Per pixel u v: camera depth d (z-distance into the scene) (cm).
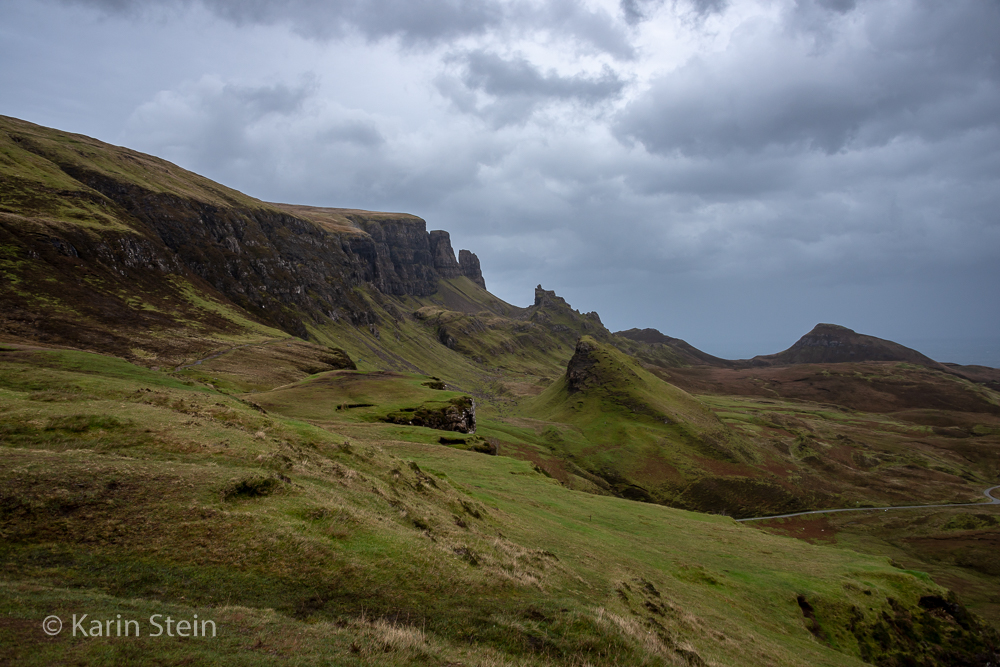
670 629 2805
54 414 2930
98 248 17150
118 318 14650
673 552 5159
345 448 3941
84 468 2242
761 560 5681
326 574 2016
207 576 1823
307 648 1516
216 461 2817
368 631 1733
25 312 12531
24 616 1369
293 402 9919
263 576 1906
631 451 18950
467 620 2012
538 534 4088
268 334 18712
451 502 3894
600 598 2812
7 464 2133
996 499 18562
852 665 3600
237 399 5225
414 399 11288
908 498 18588
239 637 1498
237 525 2148
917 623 5094
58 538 1823
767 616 4178
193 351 14300
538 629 2083
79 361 5641
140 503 2133
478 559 2661
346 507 2628
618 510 6738
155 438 2917
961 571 11731
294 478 2897
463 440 8675
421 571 2261
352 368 18175
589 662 1959
